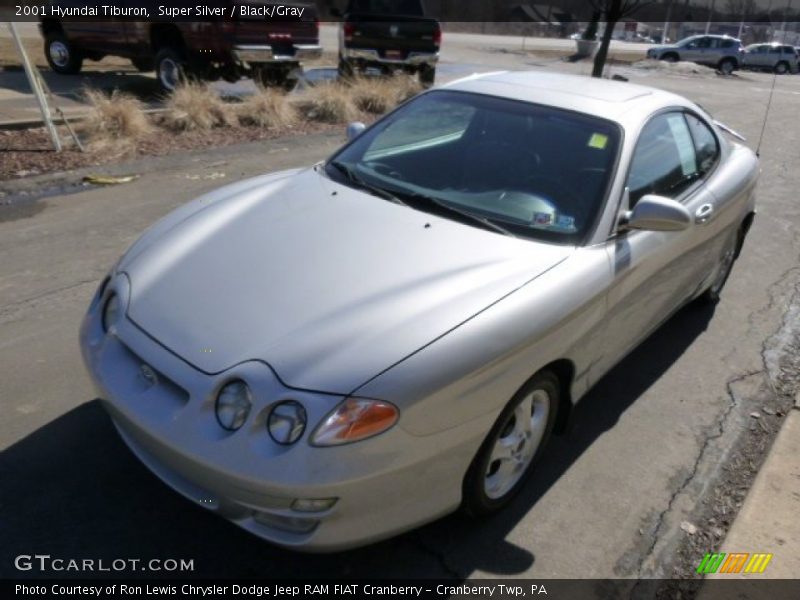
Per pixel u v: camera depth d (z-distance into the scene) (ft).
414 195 10.93
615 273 10.07
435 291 8.63
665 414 12.38
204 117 30.50
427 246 9.55
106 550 8.56
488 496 9.13
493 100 12.32
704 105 53.88
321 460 7.20
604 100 12.07
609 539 9.46
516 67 72.69
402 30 42.34
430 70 44.37
